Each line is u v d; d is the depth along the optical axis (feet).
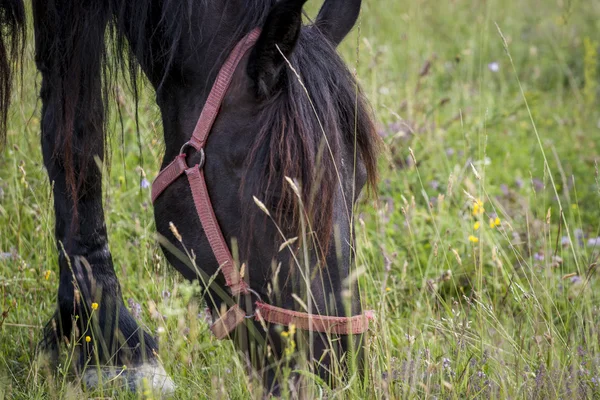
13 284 16.06
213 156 10.78
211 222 10.77
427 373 11.94
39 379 13.32
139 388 12.49
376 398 11.12
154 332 14.85
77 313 13.76
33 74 16.28
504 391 11.74
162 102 11.89
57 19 12.76
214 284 11.12
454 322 13.56
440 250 18.52
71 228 13.82
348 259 10.46
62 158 13.61
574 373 12.07
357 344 10.55
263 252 10.41
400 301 16.70
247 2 11.37
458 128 26.55
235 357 11.15
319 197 10.07
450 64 34.09
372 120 11.33
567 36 37.78
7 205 19.16
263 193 10.23
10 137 20.06
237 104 10.74
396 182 22.02
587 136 28.17
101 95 13.21
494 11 41.96
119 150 21.66
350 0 12.09
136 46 12.34
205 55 11.38
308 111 10.40
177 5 11.55
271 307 10.50
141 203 18.70
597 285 18.22
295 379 10.46
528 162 25.49
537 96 27.99
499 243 18.75
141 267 16.89
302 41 11.19
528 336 14.79
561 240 17.79
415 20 38.73
